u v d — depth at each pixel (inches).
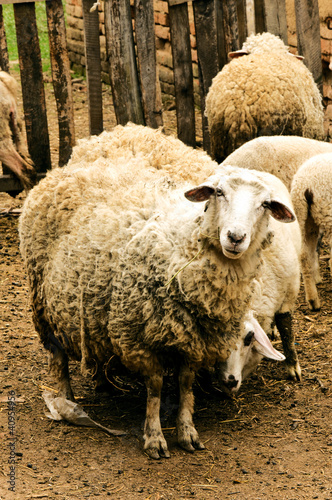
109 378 171.5
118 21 278.2
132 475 137.9
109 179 159.6
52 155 376.5
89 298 146.3
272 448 148.9
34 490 131.1
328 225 212.1
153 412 146.7
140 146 174.1
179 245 137.0
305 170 214.7
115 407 167.3
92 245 146.7
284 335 181.6
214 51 298.8
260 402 170.4
